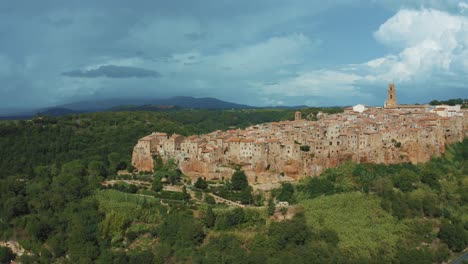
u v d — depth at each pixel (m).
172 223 195.00
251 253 178.88
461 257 199.12
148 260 180.62
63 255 193.25
